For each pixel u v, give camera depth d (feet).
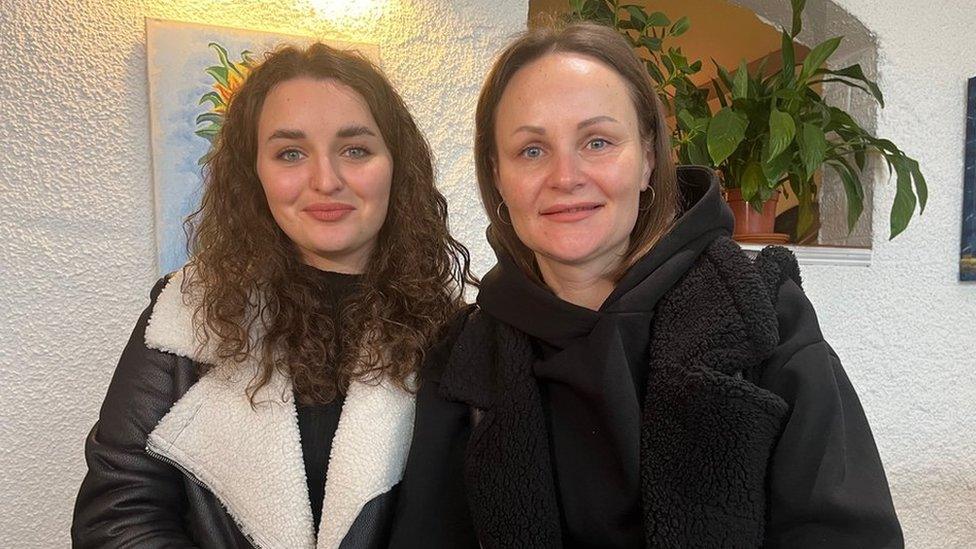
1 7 4.03
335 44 4.66
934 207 5.72
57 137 4.17
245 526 2.63
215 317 2.81
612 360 2.26
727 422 2.03
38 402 4.21
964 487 5.90
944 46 5.68
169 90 4.30
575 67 2.31
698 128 5.07
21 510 4.21
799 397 2.07
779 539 2.05
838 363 2.28
